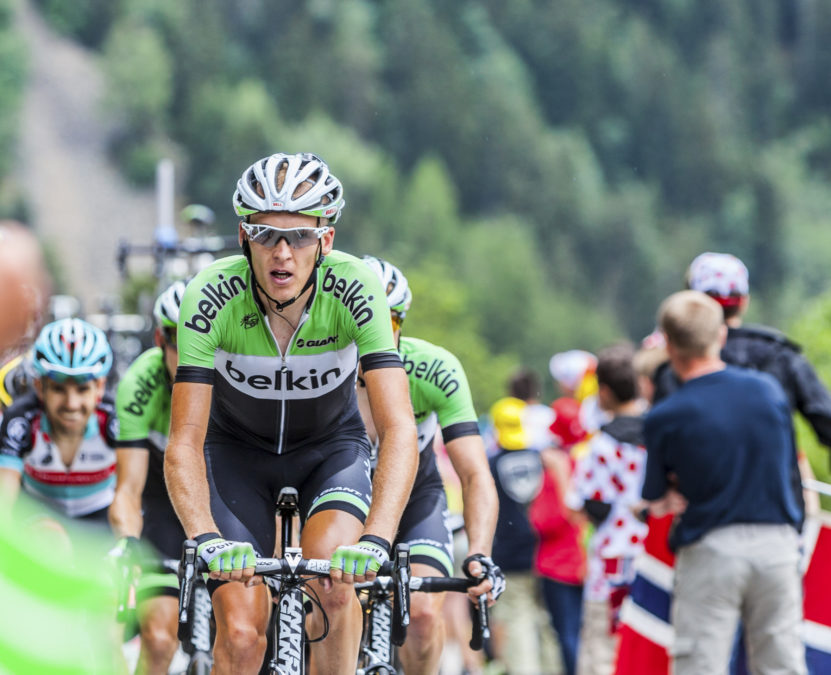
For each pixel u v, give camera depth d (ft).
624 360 54.29
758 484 42.47
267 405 30.40
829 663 47.06
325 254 28.73
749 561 42.14
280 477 31.76
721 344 44.45
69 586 11.86
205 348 28.43
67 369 38.99
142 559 31.07
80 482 42.96
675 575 44.09
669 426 43.21
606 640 54.44
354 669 30.40
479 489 35.19
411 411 28.35
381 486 26.91
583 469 54.24
